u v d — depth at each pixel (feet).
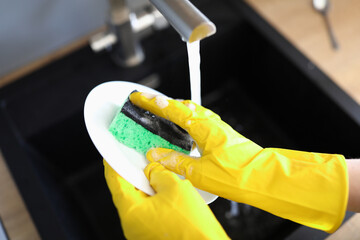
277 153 1.81
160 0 1.44
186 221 1.62
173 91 3.05
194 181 1.79
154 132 1.81
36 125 2.52
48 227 2.15
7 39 2.73
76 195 2.94
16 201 2.24
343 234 1.85
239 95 3.31
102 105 1.82
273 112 3.19
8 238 2.12
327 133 2.70
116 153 1.69
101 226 2.81
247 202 1.75
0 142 2.45
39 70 2.77
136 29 2.67
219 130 1.81
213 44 2.84
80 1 2.82
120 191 1.78
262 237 2.66
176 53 2.75
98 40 2.70
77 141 2.82
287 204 1.67
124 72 2.73
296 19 2.87
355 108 2.38
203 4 2.97
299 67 2.57
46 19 2.77
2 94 2.65
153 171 1.76
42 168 2.56
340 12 2.90
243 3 2.96
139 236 1.67
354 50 2.70
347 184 1.60
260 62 3.00
